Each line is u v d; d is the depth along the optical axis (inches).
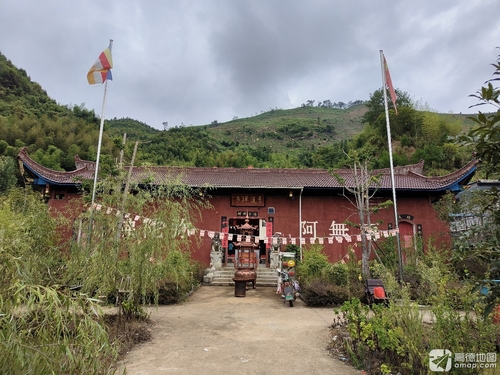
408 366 172.2
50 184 641.0
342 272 469.7
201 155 1924.2
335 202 686.5
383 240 631.8
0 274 141.3
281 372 198.8
